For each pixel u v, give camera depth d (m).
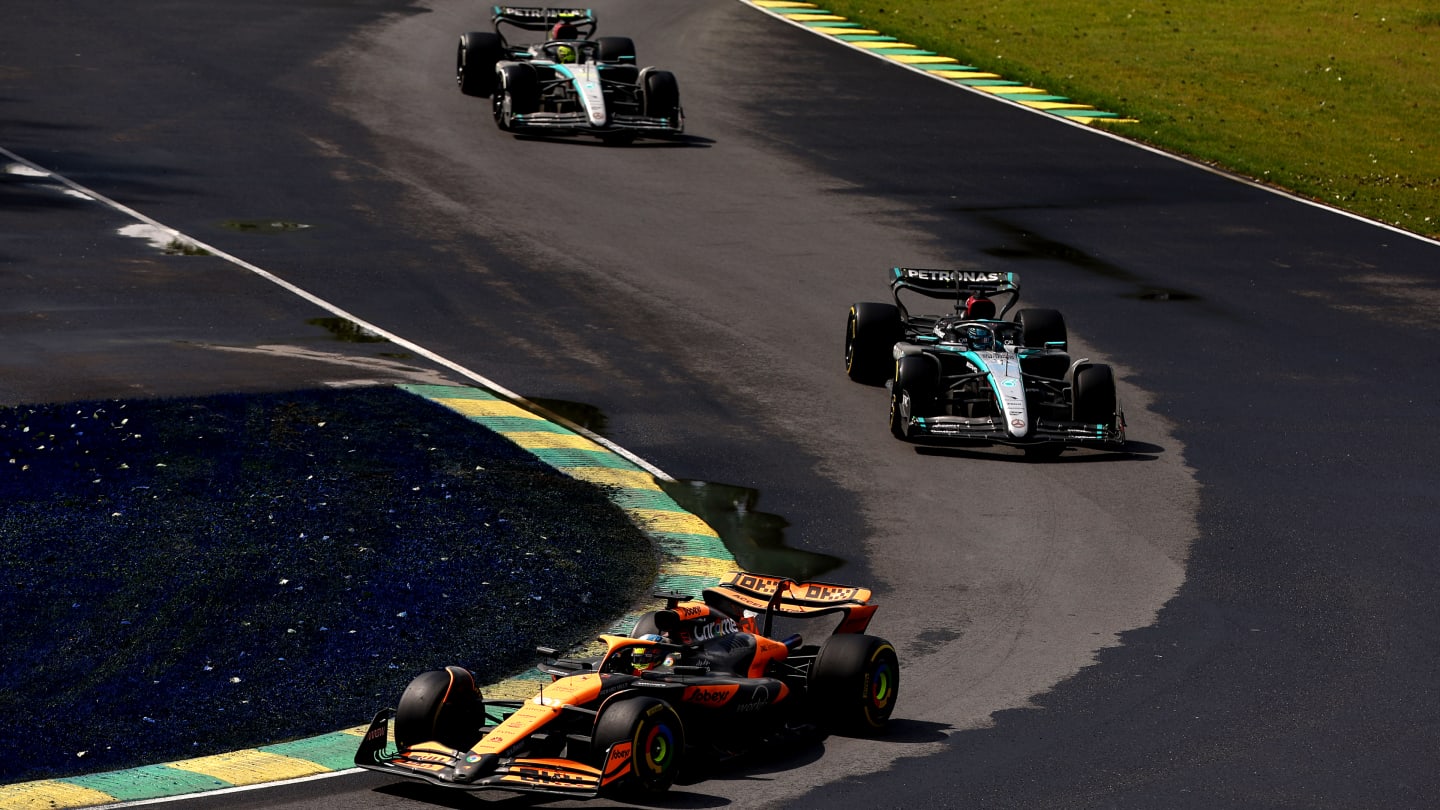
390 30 170.75
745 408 80.25
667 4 194.25
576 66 138.62
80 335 83.12
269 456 66.50
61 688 46.44
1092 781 42.16
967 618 55.84
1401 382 89.38
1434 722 47.25
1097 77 175.50
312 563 55.94
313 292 94.38
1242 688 49.75
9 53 148.38
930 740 44.91
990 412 79.94
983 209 123.00
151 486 61.72
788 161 133.38
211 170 118.69
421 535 59.47
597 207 116.81
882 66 172.00
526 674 49.25
